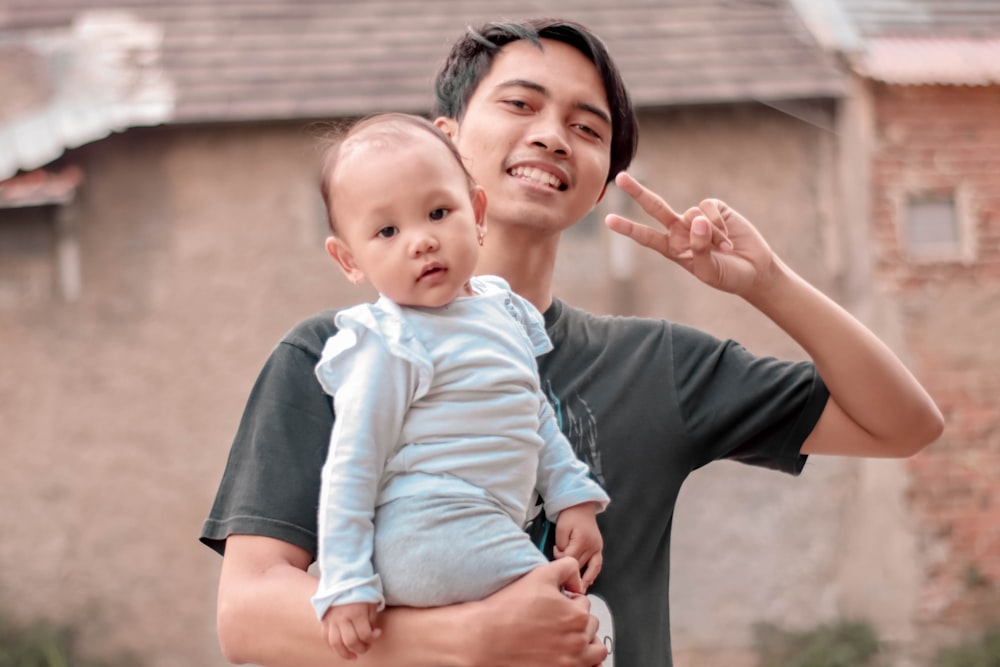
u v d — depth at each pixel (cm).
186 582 769
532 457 174
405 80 807
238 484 177
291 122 796
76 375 781
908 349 796
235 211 793
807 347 203
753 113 806
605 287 793
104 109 786
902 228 805
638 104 791
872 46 816
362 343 169
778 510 777
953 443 788
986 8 852
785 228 802
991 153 812
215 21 851
